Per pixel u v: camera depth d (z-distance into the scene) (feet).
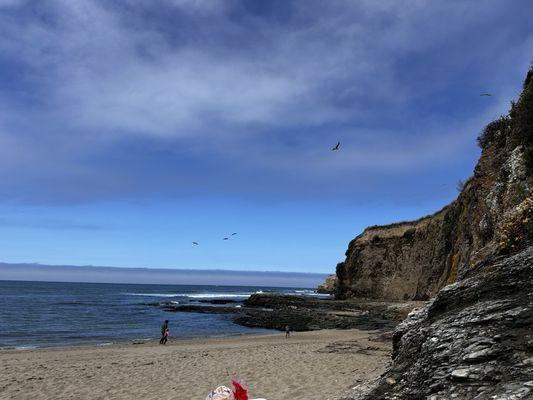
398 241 217.77
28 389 44.91
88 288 551.18
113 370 54.54
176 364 58.08
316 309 185.57
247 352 68.64
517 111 56.49
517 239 29.78
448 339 22.70
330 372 46.68
